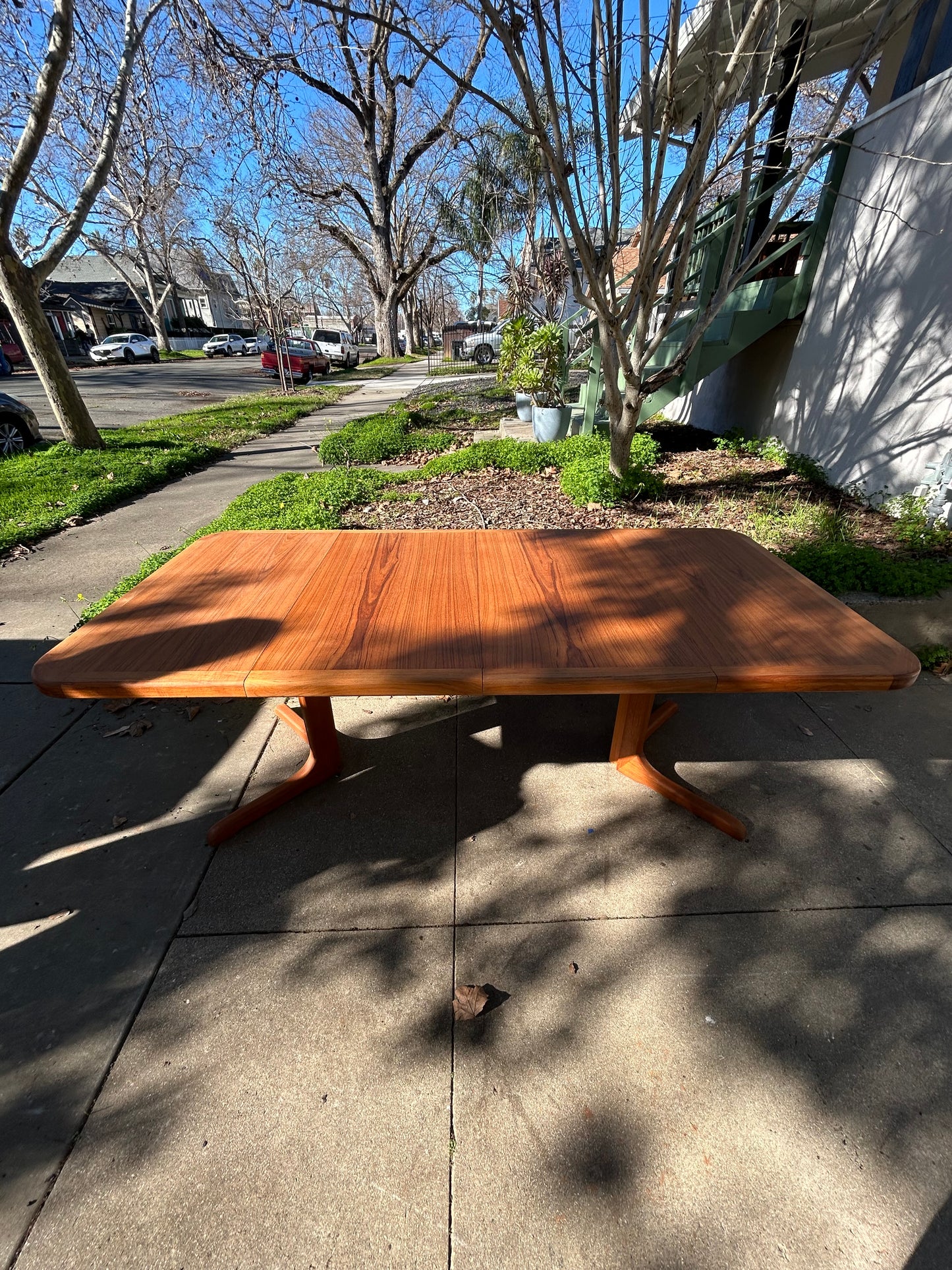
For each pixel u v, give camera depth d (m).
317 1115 1.36
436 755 2.49
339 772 2.40
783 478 5.29
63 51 6.41
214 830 2.06
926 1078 1.42
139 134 8.45
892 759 2.46
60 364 7.71
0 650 3.38
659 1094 1.39
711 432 7.74
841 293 4.92
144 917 1.83
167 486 6.64
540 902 1.86
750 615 1.84
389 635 1.70
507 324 7.81
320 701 2.20
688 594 1.98
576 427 7.27
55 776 2.42
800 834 2.11
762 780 2.35
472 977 1.65
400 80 7.88
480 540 2.46
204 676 1.50
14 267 7.16
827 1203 1.22
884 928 1.78
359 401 14.77
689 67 6.11
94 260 49.50
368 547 2.36
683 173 3.38
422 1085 1.42
